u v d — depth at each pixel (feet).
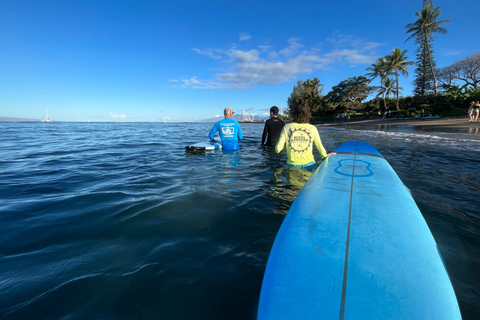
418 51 109.60
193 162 13.37
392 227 3.40
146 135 38.73
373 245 2.97
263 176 9.74
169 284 3.65
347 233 3.26
